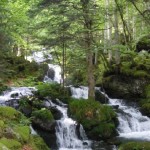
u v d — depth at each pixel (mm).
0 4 20484
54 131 14984
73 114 16484
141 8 15984
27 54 33250
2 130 10562
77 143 14812
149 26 12211
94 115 16172
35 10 16984
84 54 19469
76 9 16016
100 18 16547
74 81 24281
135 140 14797
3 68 19531
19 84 23578
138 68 22094
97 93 21203
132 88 21625
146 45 23531
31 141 11625
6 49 18141
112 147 14156
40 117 14867
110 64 24062
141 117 18391
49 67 29125
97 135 15352
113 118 16891
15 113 13266
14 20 22062
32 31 18641
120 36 26875
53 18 16906
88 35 16312
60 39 17281
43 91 18531
